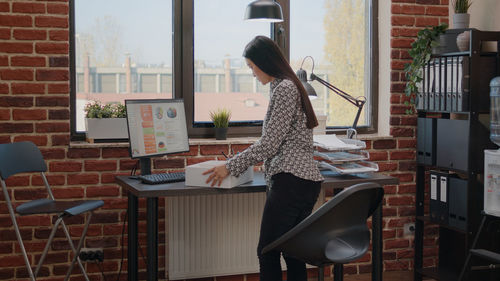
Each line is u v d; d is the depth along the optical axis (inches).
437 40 144.6
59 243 137.4
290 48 157.9
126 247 142.0
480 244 135.9
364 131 164.1
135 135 123.2
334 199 85.0
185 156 144.0
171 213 140.2
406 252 161.5
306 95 104.9
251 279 150.9
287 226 104.1
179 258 141.8
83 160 137.2
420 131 151.3
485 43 148.7
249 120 157.2
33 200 133.8
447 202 142.8
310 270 154.9
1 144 120.7
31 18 132.3
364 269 158.4
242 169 108.1
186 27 149.7
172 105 132.0
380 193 95.8
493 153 123.4
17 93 132.6
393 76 158.4
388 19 158.7
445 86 139.9
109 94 147.1
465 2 147.7
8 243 134.4
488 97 135.6
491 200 124.9
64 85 135.1
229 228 144.2
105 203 139.4
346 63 162.7
